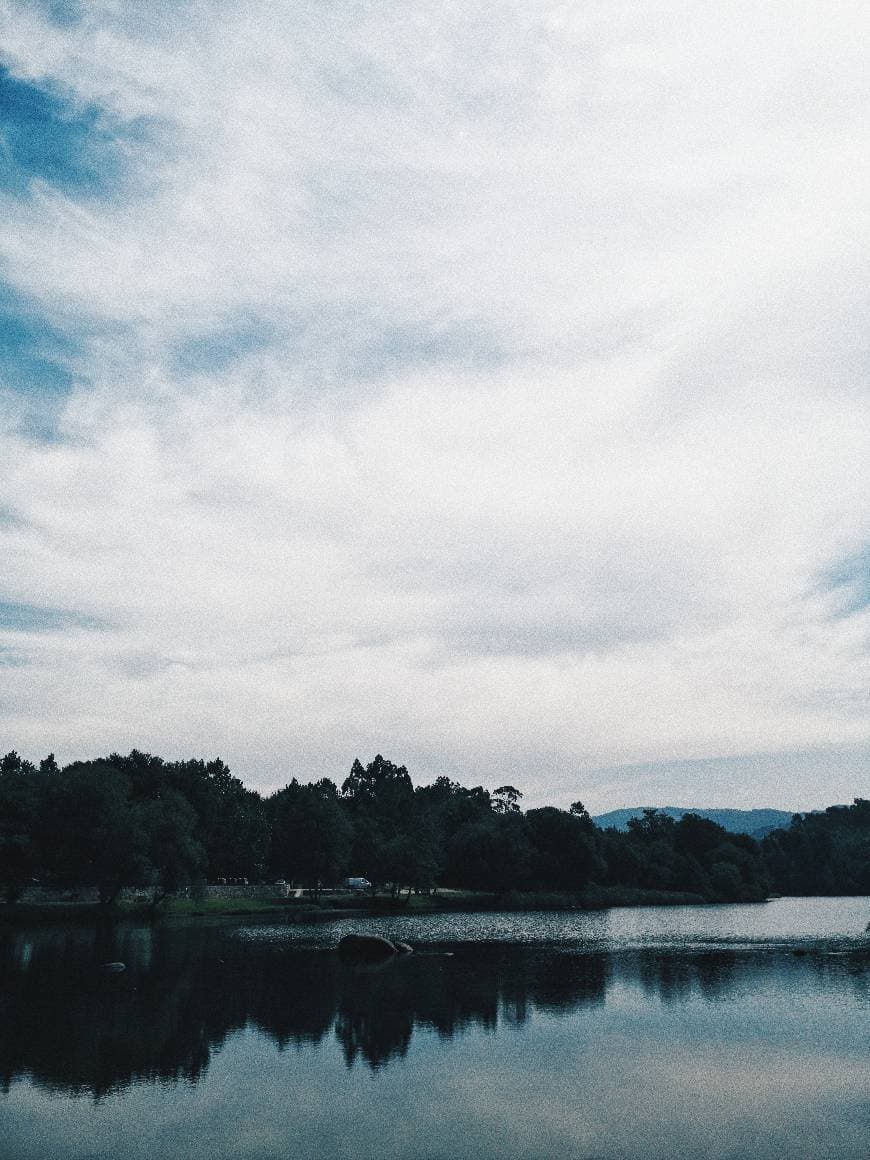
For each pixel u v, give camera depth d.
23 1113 25.98
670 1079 29.25
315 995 47.59
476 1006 43.75
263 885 153.00
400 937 91.00
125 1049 34.00
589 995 47.06
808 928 102.94
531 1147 22.92
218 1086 28.72
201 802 147.12
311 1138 23.66
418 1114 25.66
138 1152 22.73
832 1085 28.34
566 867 188.12
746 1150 22.62
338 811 161.50
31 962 62.88
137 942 79.75
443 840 198.00
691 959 65.31
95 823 108.62
